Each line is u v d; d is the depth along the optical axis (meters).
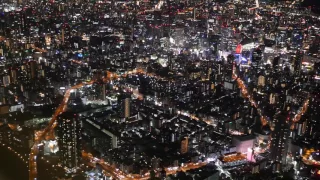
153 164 183.00
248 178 169.12
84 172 175.75
